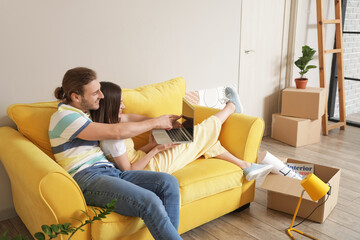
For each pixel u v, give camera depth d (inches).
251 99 145.8
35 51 85.3
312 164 95.5
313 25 161.5
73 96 68.2
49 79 88.9
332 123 176.6
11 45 81.7
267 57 146.8
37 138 73.2
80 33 91.2
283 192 85.4
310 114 140.0
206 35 120.0
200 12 116.0
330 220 88.0
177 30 111.3
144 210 61.2
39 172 55.7
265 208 93.9
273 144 144.6
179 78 98.7
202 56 121.0
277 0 142.9
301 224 86.0
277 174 90.8
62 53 89.4
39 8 83.6
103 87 73.9
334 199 91.4
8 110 75.7
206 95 117.7
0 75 81.7
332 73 176.7
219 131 87.9
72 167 67.4
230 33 127.6
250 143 86.8
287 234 82.0
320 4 147.6
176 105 93.9
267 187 88.0
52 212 56.8
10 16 80.1
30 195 60.3
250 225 85.7
